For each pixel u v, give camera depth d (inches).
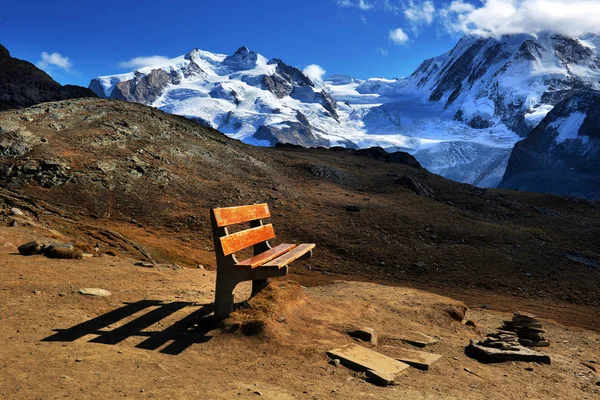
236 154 1477.6
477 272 900.6
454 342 266.2
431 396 173.2
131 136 1259.8
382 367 196.2
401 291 385.1
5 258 328.5
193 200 1035.3
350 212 1180.5
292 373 179.6
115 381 149.9
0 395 128.7
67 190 911.0
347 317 270.1
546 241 1245.7
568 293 860.0
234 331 214.4
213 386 155.3
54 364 157.8
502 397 186.7
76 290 258.7
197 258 714.8
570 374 244.4
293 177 1501.0
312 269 807.1
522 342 333.7
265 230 283.6
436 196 1662.2
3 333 183.0
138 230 818.8
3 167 919.7
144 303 254.2
